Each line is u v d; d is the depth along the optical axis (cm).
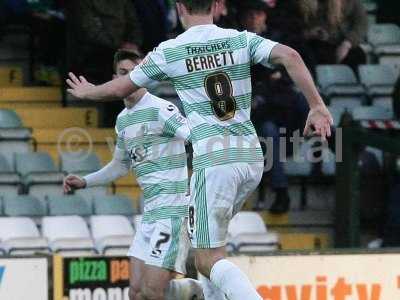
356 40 4038
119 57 2762
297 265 2750
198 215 2138
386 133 3559
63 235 3400
